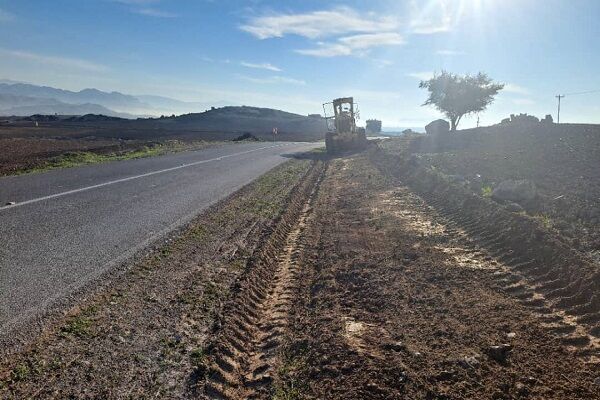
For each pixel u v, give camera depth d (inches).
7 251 253.8
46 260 245.0
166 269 251.6
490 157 692.1
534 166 581.3
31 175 544.7
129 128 3262.8
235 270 263.0
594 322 191.5
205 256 281.1
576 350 173.8
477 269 266.5
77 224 321.7
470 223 361.4
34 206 366.6
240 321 203.0
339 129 1268.5
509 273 255.9
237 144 1462.8
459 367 163.2
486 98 1429.6
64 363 154.9
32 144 1310.3
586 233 297.7
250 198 482.0
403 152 895.7
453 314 208.4
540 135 905.5
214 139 1930.4
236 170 708.7
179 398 144.9
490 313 207.8
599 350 172.4
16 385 140.7
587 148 696.4
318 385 156.9
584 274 224.8
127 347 169.0
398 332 192.9
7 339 164.2
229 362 170.6
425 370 161.9
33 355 157.0
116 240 291.1
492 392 149.3
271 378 163.0
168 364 161.8
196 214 382.3
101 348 166.4
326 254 309.6
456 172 576.1
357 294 237.6
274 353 181.3
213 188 522.0
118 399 140.4
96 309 195.2
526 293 228.5
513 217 325.4
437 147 933.8
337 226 389.7
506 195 403.5
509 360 167.8
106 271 237.0
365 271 270.1
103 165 675.4
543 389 150.4
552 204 378.3
